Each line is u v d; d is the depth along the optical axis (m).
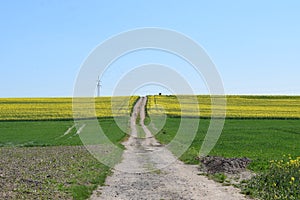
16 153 27.58
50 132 44.62
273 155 25.34
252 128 46.38
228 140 35.66
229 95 82.88
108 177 18.31
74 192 13.91
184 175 18.97
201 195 14.31
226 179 17.62
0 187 13.95
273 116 57.00
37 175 17.16
